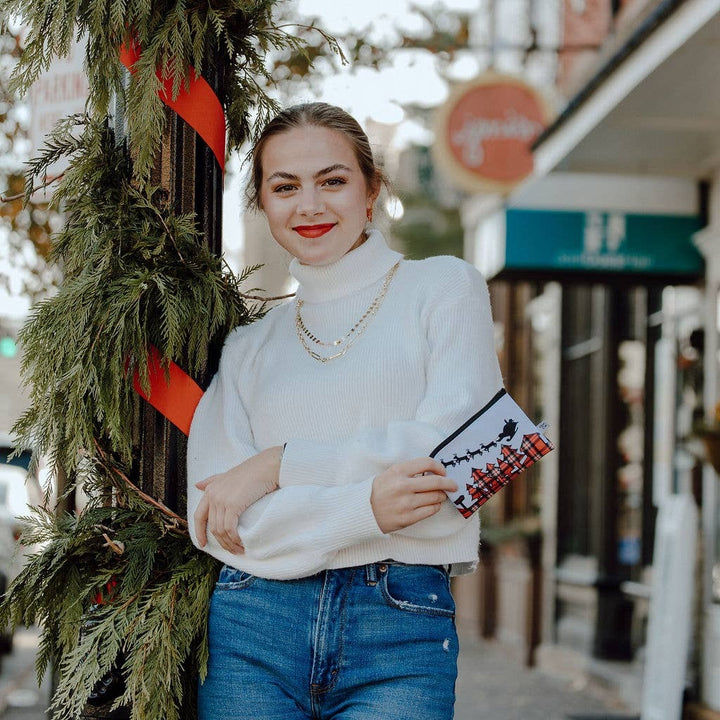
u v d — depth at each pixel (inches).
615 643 375.6
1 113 182.5
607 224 294.4
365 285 90.7
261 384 91.5
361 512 79.4
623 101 239.3
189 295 92.1
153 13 93.4
